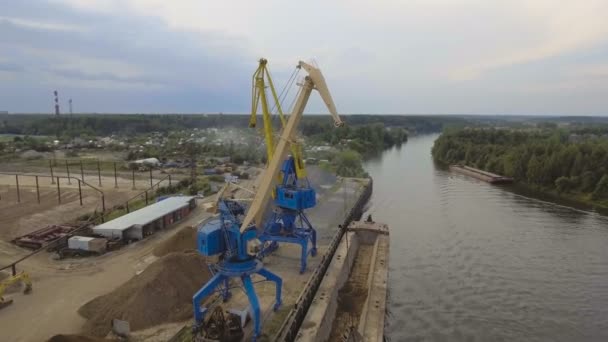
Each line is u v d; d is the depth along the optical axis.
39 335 25.36
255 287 34.09
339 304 34.97
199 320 25.91
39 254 40.25
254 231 27.47
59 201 63.94
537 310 35.72
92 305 28.58
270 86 40.88
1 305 28.89
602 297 38.03
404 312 35.34
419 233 58.22
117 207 59.03
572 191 84.25
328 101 31.88
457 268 45.12
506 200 80.69
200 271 32.66
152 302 27.42
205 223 28.39
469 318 34.34
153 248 42.66
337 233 50.25
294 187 40.22
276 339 25.59
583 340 31.22
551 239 55.06
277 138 41.19
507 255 48.97
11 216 54.53
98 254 40.34
